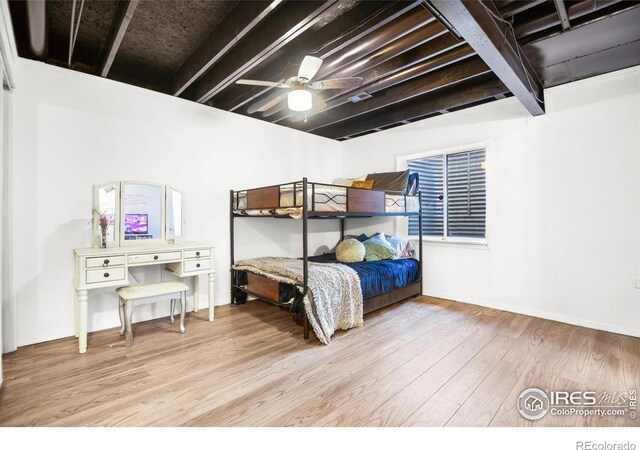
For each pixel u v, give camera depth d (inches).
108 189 119.1
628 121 113.2
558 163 129.0
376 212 143.4
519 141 139.2
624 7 80.7
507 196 143.1
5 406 71.9
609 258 117.8
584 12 80.8
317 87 105.5
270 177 172.9
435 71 126.8
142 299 108.4
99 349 102.8
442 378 85.2
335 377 85.9
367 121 181.5
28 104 104.1
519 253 140.0
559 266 129.3
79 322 101.0
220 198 152.4
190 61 119.3
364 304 132.5
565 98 126.5
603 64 109.7
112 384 81.8
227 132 154.8
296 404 73.5
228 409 71.6
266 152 171.0
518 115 139.4
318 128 191.0
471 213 163.0
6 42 83.0
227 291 155.9
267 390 79.4
